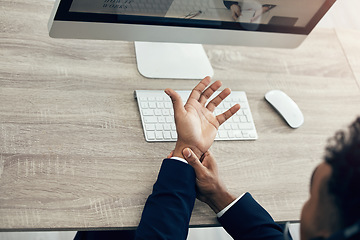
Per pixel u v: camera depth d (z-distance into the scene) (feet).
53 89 3.63
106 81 3.81
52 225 3.02
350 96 4.49
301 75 4.49
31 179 3.16
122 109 3.69
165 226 2.97
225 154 3.71
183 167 3.20
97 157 3.39
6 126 3.34
